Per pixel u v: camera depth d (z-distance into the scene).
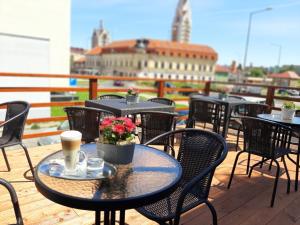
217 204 2.36
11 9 7.78
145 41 56.91
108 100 3.63
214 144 1.71
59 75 3.79
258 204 2.41
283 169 3.28
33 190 2.35
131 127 1.39
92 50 72.81
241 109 4.51
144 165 1.45
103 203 1.08
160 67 55.00
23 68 8.21
